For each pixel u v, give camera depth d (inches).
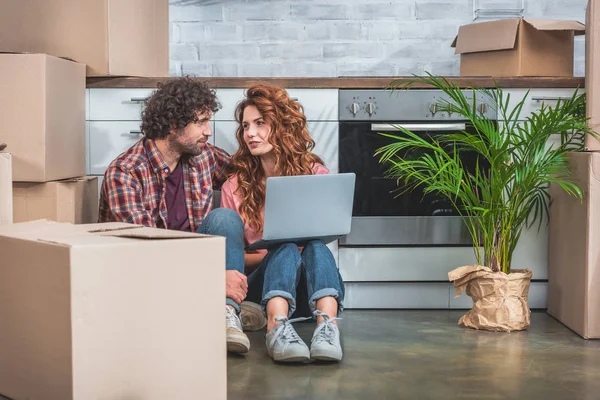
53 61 103.3
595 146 110.0
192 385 72.6
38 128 100.6
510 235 115.6
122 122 122.7
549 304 124.0
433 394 82.1
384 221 124.7
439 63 155.6
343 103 123.3
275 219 98.5
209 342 73.2
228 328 95.2
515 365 93.6
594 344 104.3
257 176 111.3
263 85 109.7
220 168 114.7
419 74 155.4
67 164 109.4
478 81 122.7
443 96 123.4
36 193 102.4
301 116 110.1
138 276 69.5
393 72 155.6
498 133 112.4
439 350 100.6
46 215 102.4
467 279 113.2
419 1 155.3
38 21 116.9
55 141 104.6
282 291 96.4
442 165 112.3
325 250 100.2
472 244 125.2
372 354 98.4
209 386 73.5
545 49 124.7
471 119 112.1
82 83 115.2
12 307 74.7
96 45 116.6
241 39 155.3
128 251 68.9
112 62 117.0
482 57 130.0
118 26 117.9
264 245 104.0
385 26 155.4
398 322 117.2
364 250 125.0
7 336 76.2
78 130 114.0
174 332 71.5
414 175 116.2
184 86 103.8
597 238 105.9
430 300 126.6
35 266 70.7
